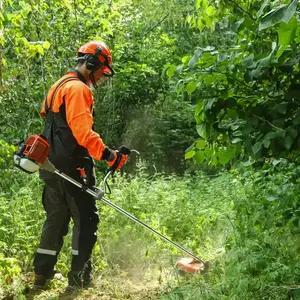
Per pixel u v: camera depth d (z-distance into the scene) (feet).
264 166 15.67
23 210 21.22
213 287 13.85
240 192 20.66
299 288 12.73
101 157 16.01
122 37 38.29
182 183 28.30
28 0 26.03
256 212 16.29
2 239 19.47
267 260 13.92
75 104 15.90
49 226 17.04
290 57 12.60
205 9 14.75
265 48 13.48
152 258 19.29
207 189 28.17
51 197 16.89
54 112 16.43
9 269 16.33
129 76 38.93
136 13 42.39
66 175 16.05
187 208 23.58
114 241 20.10
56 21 29.32
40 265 17.08
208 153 14.87
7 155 20.25
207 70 13.00
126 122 39.55
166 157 38.78
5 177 22.86
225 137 13.93
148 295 16.24
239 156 15.07
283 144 12.57
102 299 16.29
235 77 13.11
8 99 27.09
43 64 28.27
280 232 15.28
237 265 13.85
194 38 42.93
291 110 12.96
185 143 38.86
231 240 16.46
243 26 13.82
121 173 36.78
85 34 31.60
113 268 19.66
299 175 14.37
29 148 15.47
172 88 38.86
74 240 16.89
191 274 16.56
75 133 15.93
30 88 28.45
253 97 13.42
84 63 16.67
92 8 31.63
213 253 18.20
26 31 26.35
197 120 13.58
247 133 12.87
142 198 23.50
